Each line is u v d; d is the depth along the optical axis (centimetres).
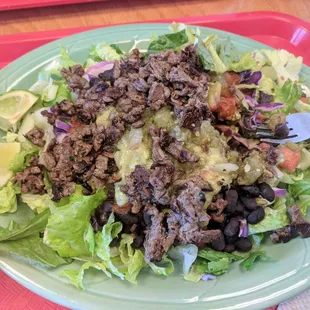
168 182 25
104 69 31
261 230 26
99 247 24
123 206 25
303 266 24
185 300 23
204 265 25
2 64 36
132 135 26
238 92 29
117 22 42
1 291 26
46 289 23
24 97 30
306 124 30
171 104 27
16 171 27
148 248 24
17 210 26
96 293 23
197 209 24
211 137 27
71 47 34
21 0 41
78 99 29
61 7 42
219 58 30
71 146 27
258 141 29
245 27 40
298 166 29
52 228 24
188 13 43
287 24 40
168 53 29
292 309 25
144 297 23
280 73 33
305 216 27
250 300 23
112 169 26
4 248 24
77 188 26
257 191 26
